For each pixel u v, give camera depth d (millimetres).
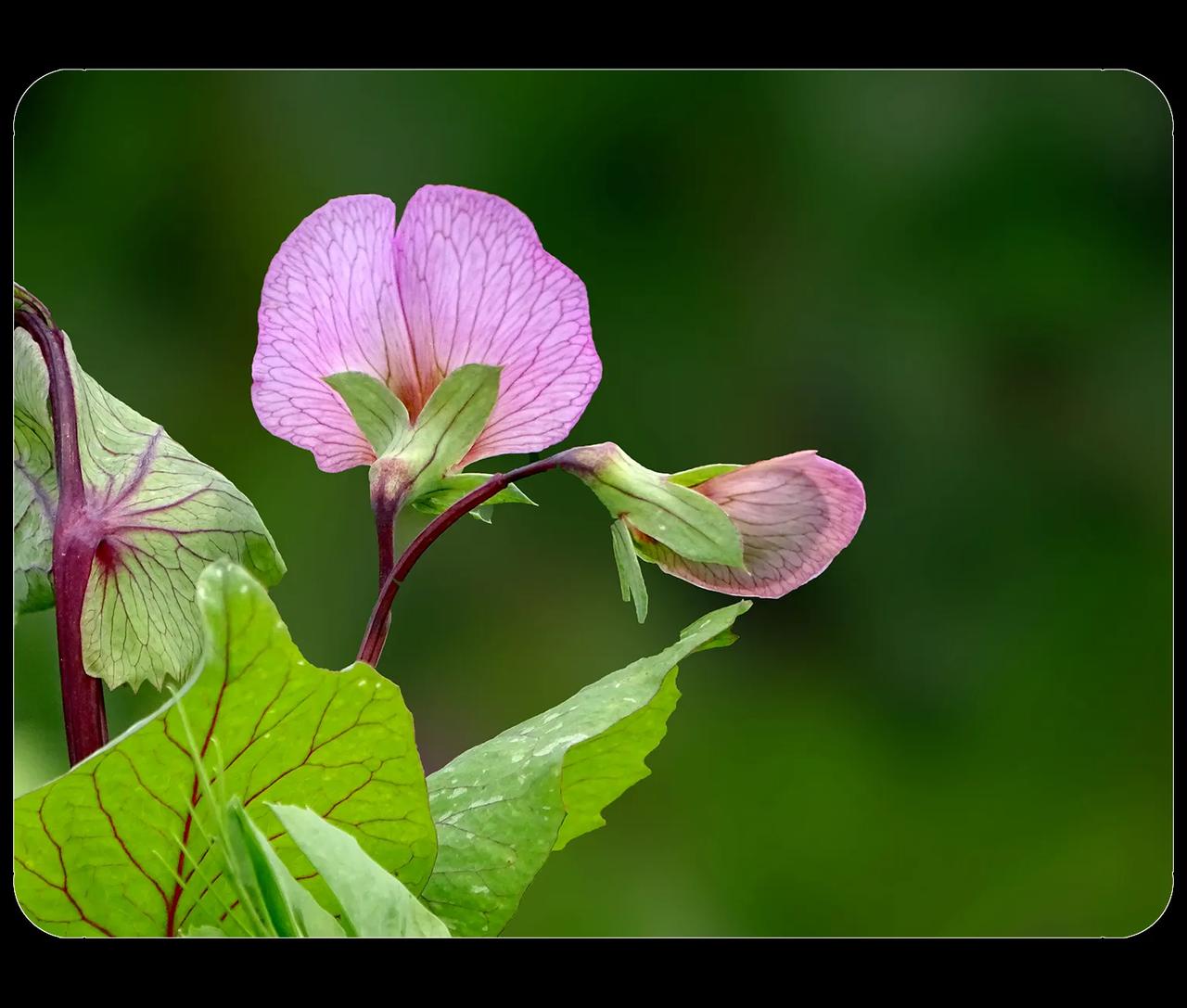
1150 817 936
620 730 467
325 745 442
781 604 967
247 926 441
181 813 443
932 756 950
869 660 971
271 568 479
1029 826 941
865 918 909
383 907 432
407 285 465
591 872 869
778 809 921
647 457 976
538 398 466
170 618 474
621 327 988
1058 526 990
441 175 971
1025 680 963
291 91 958
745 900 893
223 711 438
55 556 469
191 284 932
